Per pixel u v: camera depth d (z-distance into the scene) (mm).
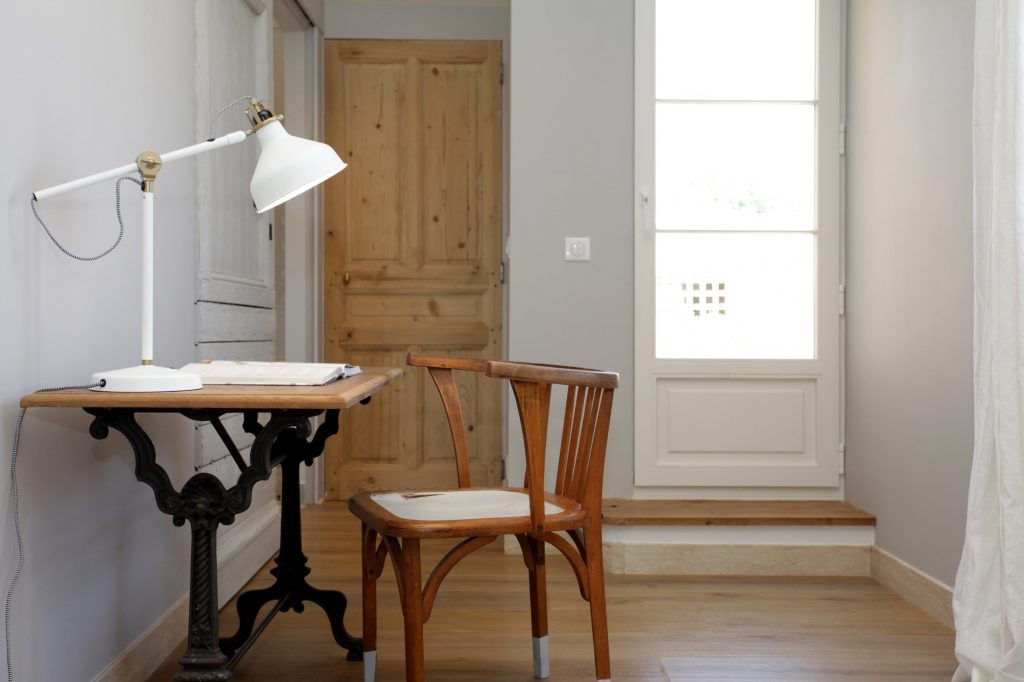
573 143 3408
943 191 2596
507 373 1697
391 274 4391
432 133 4406
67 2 1751
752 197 3461
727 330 3459
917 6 2773
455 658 2264
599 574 1892
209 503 1640
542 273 3402
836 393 3414
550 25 3406
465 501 1946
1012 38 1922
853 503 3330
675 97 3449
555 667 2205
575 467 2002
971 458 2436
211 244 2650
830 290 3414
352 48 4383
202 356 2537
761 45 3457
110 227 1959
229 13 2879
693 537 3146
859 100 3277
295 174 1694
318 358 4336
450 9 4398
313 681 2109
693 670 2197
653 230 3404
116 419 1596
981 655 1979
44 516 1674
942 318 2602
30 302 1610
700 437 3414
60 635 1736
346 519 3943
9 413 1533
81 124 1817
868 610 2713
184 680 1626
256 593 2188
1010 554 1882
